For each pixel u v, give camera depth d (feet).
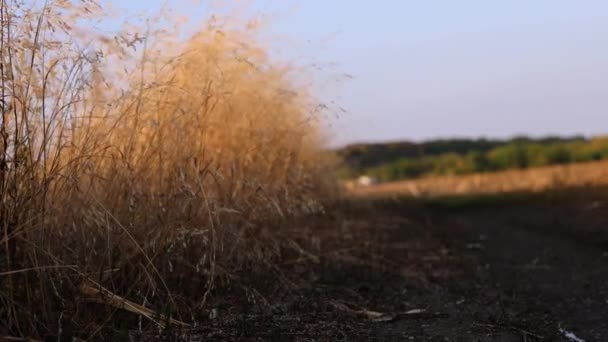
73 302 13.26
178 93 16.38
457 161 110.73
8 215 12.83
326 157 34.63
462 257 26.86
